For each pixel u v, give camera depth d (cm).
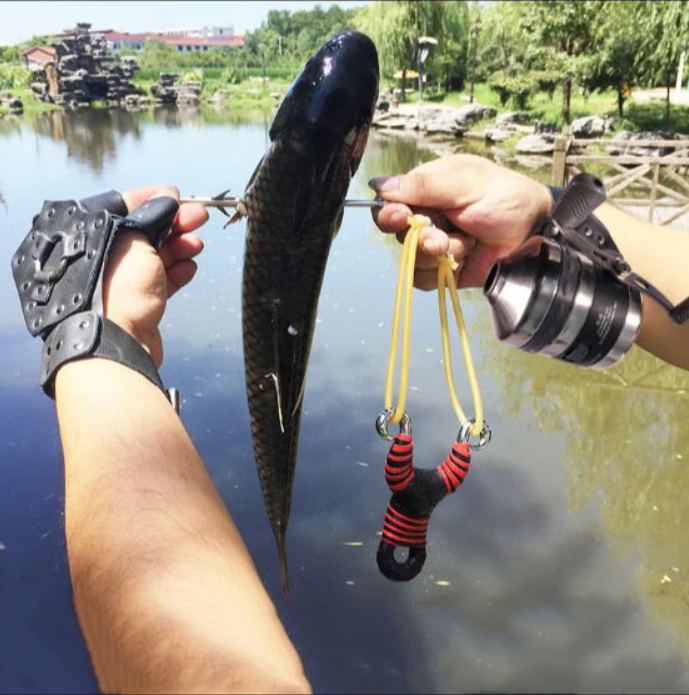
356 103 103
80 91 2548
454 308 113
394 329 110
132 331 99
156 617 62
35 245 102
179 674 57
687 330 123
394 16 2906
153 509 72
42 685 264
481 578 346
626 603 329
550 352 117
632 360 585
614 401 523
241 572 71
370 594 335
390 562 108
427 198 116
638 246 128
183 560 68
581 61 1952
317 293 112
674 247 127
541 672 290
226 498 402
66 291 97
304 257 109
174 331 614
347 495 409
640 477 431
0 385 492
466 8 3072
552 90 2570
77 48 2609
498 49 3147
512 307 114
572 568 353
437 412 499
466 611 325
